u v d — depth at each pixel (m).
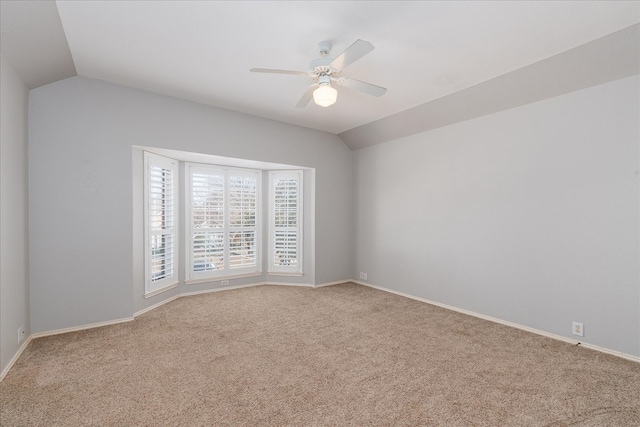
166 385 2.20
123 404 1.98
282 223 5.28
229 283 4.97
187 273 4.58
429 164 4.29
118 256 3.42
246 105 4.01
